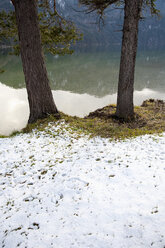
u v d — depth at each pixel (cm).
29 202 352
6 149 587
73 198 344
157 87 2069
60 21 881
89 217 294
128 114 817
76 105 1548
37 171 454
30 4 617
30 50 671
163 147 488
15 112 1402
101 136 634
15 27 838
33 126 748
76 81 2539
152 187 338
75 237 263
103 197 333
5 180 429
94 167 435
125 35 701
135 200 313
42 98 763
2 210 339
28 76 719
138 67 3628
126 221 275
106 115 891
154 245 233
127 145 536
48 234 276
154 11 733
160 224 260
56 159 500
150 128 684
